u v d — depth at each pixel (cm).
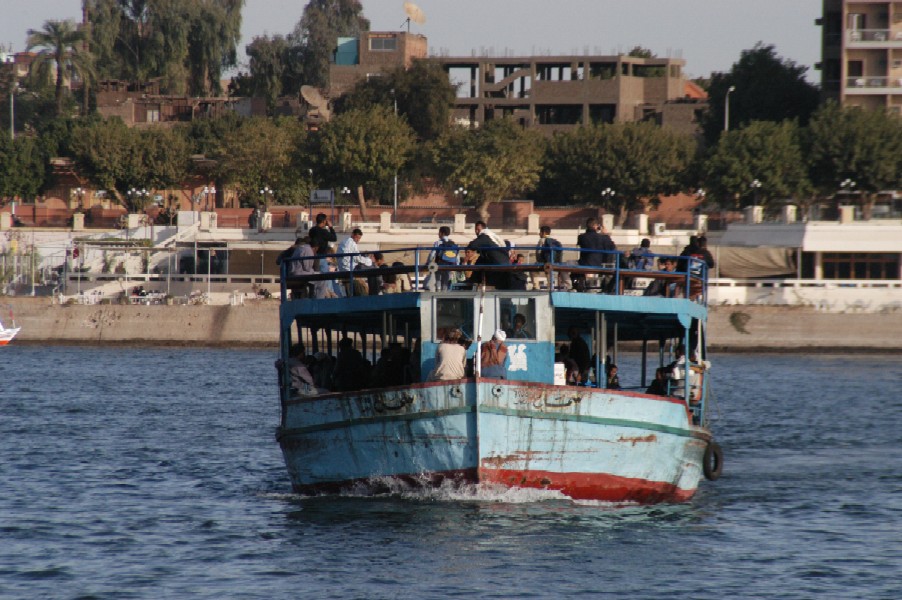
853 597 5597
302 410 6862
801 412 12925
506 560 5984
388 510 6750
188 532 6662
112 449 9850
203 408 12900
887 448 10331
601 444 6675
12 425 11331
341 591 5544
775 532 6825
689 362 7406
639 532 6588
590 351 7856
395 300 6788
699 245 7725
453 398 6397
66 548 6362
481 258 6900
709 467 7700
